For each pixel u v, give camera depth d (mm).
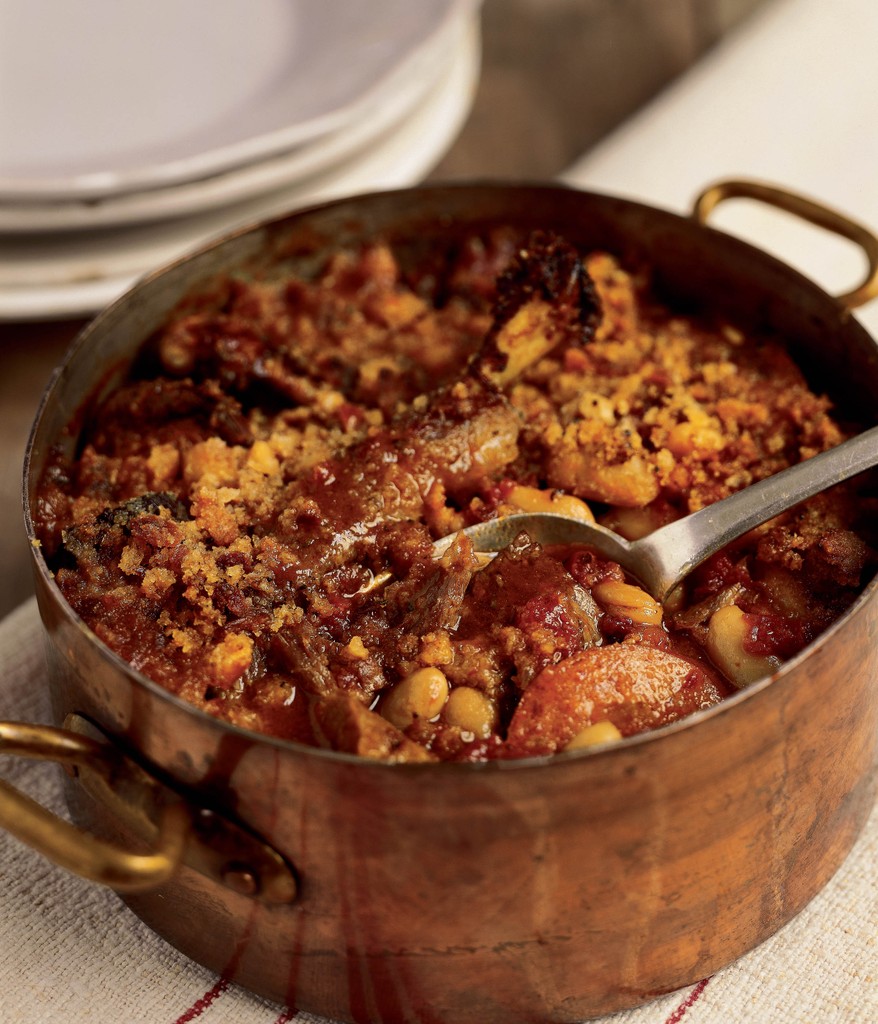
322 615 537
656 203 755
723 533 546
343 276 655
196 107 784
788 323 620
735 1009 519
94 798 511
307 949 496
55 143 768
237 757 464
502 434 571
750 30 843
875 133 781
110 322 594
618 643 525
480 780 448
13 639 616
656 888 483
